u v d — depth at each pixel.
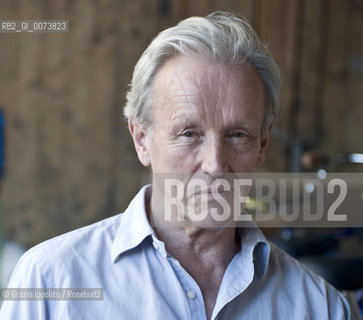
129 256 1.07
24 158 4.55
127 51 4.73
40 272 1.02
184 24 1.03
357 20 5.21
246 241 1.12
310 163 3.70
